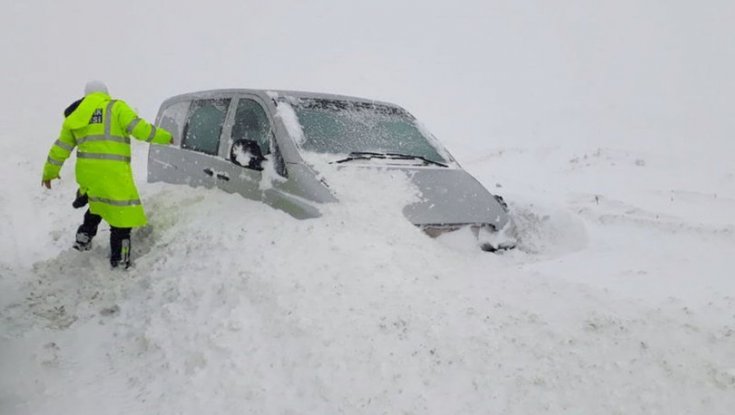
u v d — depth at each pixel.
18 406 2.96
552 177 11.67
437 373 2.68
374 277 3.42
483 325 3.00
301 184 4.33
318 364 2.77
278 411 2.60
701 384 2.47
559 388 2.51
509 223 4.91
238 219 4.42
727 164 11.85
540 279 3.71
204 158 5.59
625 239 6.15
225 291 3.54
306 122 4.93
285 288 3.32
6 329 3.83
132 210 4.76
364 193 4.31
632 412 2.34
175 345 3.33
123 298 4.25
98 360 3.51
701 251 5.43
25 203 8.73
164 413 2.81
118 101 4.81
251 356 2.97
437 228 4.47
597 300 3.34
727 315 3.35
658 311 3.21
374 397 2.55
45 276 4.75
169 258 4.38
